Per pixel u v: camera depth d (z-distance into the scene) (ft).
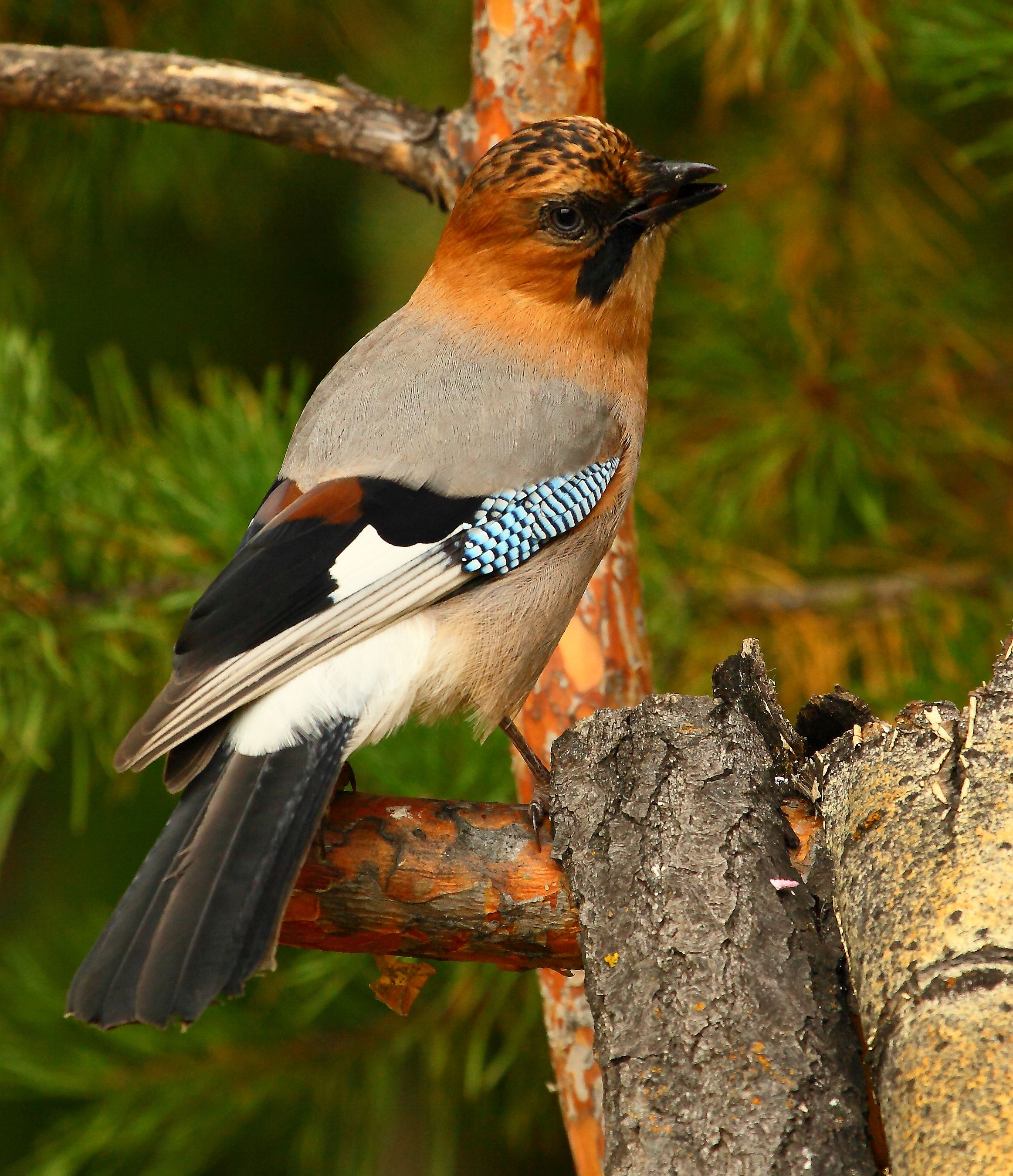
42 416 25.85
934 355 30.58
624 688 23.29
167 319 39.99
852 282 31.22
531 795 22.94
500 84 23.39
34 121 32.40
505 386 21.24
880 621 28.43
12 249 34.37
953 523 30.25
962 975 12.50
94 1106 26.63
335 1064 26.17
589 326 22.06
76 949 27.45
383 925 16.14
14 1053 26.21
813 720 16.85
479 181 22.06
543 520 20.26
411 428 20.44
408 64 38.29
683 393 30.30
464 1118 30.50
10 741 25.39
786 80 31.27
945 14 26.68
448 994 25.48
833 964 14.11
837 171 32.04
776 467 28.94
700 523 29.76
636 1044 13.69
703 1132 13.00
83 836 35.76
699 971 13.98
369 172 40.22
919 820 13.84
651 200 22.06
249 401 26.99
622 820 15.31
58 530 25.30
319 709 17.95
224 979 14.48
